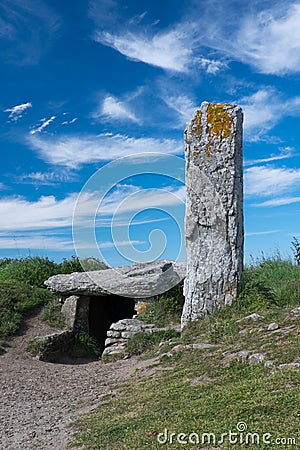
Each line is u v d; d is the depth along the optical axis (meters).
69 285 15.07
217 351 9.34
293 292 13.19
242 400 6.41
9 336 13.49
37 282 17.33
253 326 10.02
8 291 15.42
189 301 12.18
